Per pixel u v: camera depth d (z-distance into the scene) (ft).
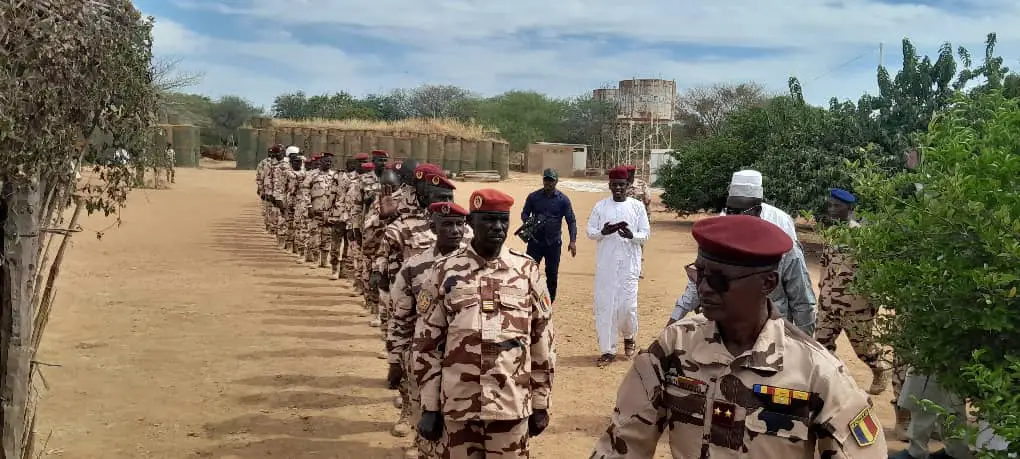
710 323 8.54
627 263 26.91
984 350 10.70
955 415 11.62
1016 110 13.33
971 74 51.80
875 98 55.06
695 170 72.49
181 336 29.53
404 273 16.08
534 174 156.04
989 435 14.66
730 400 8.16
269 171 57.82
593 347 29.53
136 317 32.17
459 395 13.43
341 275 42.70
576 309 36.50
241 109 208.54
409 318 16.06
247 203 84.07
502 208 13.82
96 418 20.83
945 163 12.80
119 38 14.03
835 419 7.94
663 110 192.65
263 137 127.75
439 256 15.85
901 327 13.28
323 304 36.27
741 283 8.04
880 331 13.87
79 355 26.45
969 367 10.83
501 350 13.50
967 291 11.70
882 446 8.09
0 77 11.28
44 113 12.42
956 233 12.19
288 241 52.70
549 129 223.92
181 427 20.47
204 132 201.26
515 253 14.34
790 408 8.03
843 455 7.86
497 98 239.30
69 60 12.63
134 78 14.74
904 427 19.75
